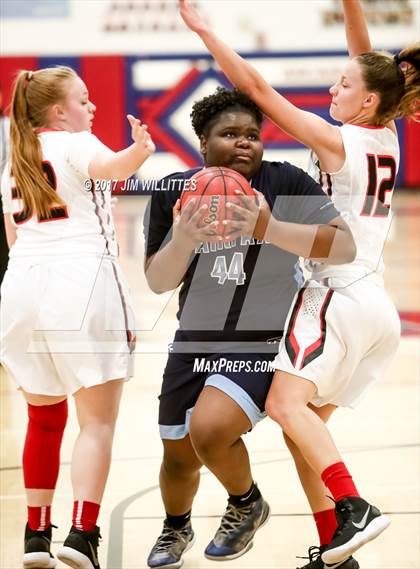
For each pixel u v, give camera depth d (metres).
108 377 7.46
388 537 8.62
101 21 37.25
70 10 37.00
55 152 7.57
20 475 10.67
